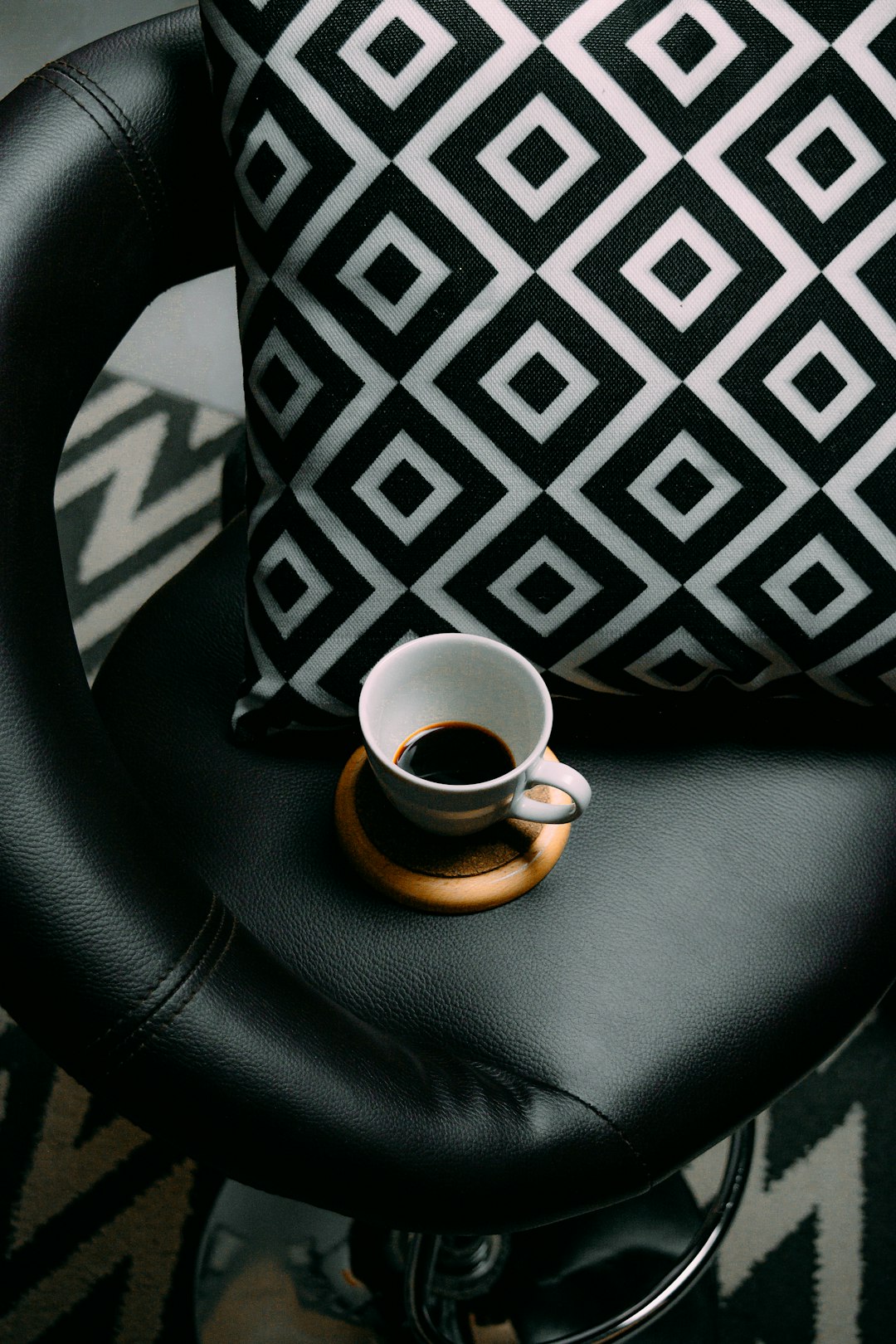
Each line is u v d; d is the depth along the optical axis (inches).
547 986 18.1
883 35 16.6
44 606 16.3
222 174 19.7
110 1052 13.4
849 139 16.6
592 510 17.5
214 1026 13.6
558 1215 16.3
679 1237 28.5
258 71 16.6
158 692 21.4
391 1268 28.1
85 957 13.4
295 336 17.5
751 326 16.7
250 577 19.5
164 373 44.1
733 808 19.7
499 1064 17.4
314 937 18.7
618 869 19.2
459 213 16.5
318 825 19.8
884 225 16.8
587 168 16.3
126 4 49.7
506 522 17.6
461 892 18.4
